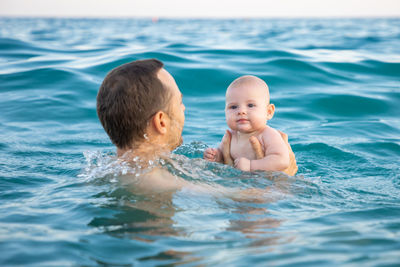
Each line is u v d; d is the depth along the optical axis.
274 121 5.66
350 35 21.97
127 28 40.31
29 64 8.53
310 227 2.21
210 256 1.86
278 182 2.93
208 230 2.16
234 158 3.41
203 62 8.52
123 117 2.71
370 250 1.89
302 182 2.98
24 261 1.80
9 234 2.09
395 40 16.70
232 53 9.62
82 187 2.78
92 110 5.96
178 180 2.74
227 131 3.50
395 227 2.20
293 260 1.80
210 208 2.45
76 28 39.81
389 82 7.76
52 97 6.39
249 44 14.20
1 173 3.24
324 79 7.80
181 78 7.51
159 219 2.28
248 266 1.75
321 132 5.14
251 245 1.98
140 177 2.74
